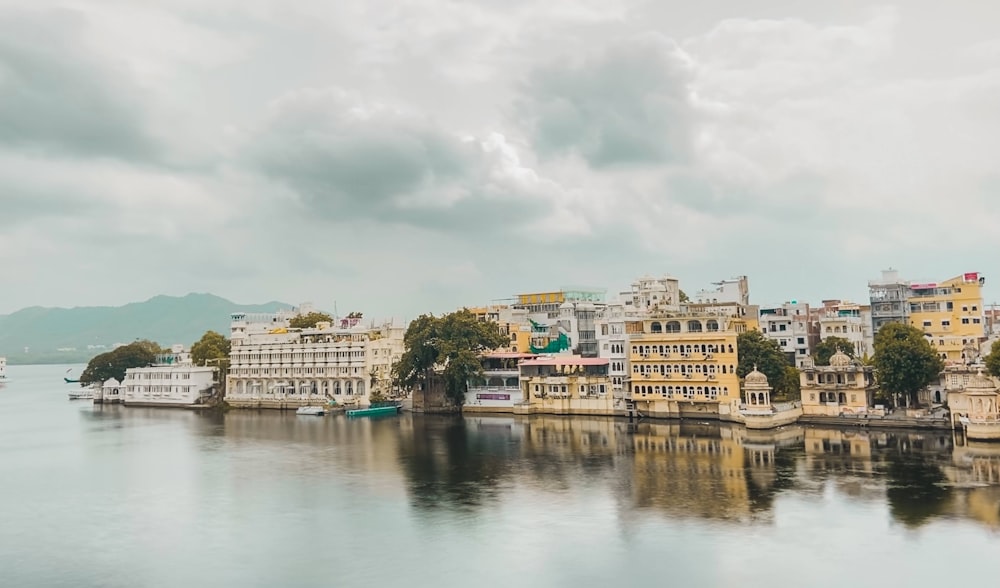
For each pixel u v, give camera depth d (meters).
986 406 105.00
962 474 84.56
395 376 189.50
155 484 96.19
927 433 115.19
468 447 119.12
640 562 60.75
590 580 57.41
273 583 59.12
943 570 56.88
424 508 79.12
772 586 55.09
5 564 65.31
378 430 146.12
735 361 139.88
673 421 144.25
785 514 71.62
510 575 58.97
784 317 170.38
